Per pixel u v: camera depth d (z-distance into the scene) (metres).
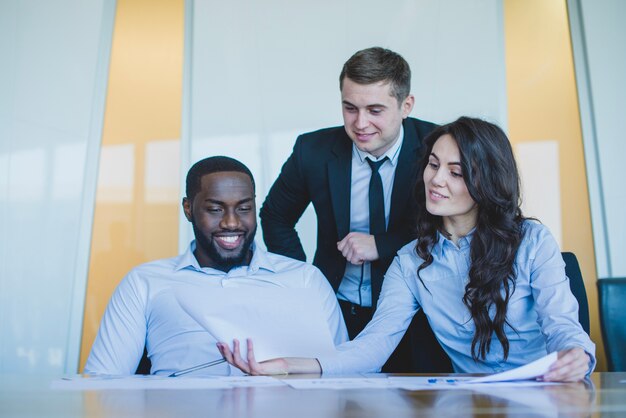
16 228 3.20
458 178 1.72
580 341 1.42
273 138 3.34
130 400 0.96
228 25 3.38
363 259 2.10
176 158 3.34
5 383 1.19
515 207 1.76
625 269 3.14
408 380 1.25
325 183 2.27
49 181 3.28
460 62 3.31
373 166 2.19
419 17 3.34
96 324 3.26
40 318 3.20
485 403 0.95
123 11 3.43
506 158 1.73
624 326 2.00
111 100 3.38
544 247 1.71
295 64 3.37
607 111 3.22
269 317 1.51
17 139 3.25
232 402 0.95
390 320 1.78
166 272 1.91
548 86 3.28
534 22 3.31
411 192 2.16
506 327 1.72
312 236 3.27
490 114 3.27
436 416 0.84
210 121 3.35
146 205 3.33
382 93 2.00
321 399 0.98
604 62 3.24
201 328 1.78
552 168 3.24
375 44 3.34
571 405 0.94
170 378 1.32
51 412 0.86
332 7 3.37
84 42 3.38
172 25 3.40
